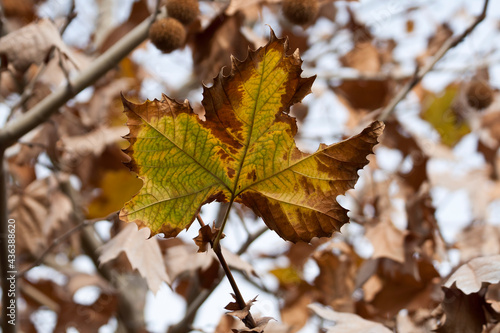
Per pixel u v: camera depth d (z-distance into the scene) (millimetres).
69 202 1296
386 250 1060
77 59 1143
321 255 1104
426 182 1128
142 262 993
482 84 1376
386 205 1164
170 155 720
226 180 746
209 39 1090
